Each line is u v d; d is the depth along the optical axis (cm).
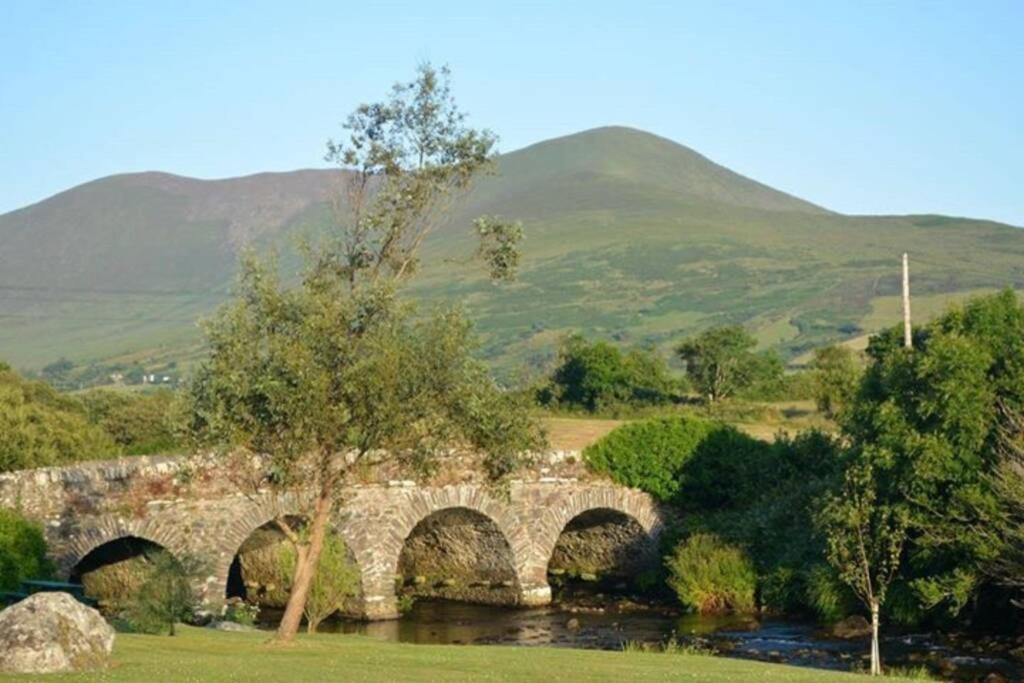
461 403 2970
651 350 11544
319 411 2844
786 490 5497
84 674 2002
